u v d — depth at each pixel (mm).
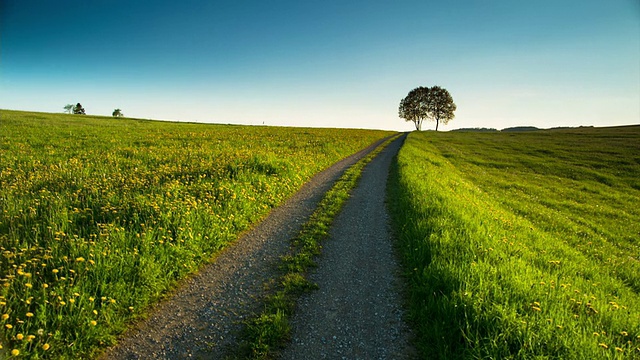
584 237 12273
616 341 4414
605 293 6293
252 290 6047
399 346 4645
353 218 10562
